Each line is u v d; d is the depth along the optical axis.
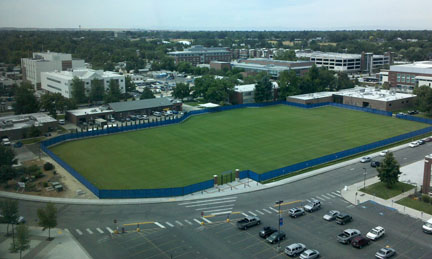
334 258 61.03
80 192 86.69
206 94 191.88
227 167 104.75
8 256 61.91
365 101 183.75
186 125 153.62
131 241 66.56
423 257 61.31
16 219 68.81
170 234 68.88
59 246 64.88
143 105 173.38
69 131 146.00
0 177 89.62
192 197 84.94
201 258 61.09
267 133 140.12
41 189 89.69
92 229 70.88
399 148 121.44
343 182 93.69
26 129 136.62
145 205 81.06
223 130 144.88
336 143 126.88
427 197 81.88
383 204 81.38
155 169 103.56
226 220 73.81
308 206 78.12
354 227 71.44
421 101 167.38
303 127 148.75
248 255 62.03
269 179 95.75
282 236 66.69
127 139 133.62
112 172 101.38
